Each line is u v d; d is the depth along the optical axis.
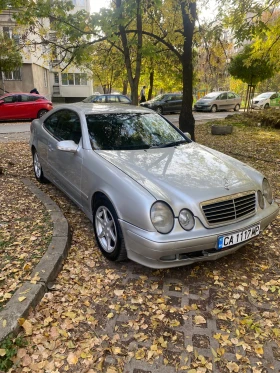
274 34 8.57
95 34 7.29
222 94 24.25
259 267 3.21
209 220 2.79
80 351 2.19
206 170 3.28
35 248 3.30
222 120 15.91
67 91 31.19
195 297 2.78
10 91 22.55
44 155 4.95
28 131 12.75
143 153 3.60
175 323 2.47
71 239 3.65
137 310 2.60
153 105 20.23
